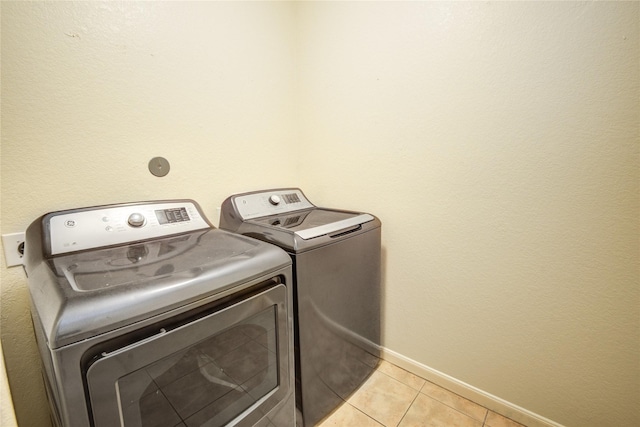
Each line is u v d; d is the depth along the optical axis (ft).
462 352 4.90
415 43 4.66
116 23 3.89
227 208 5.10
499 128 4.11
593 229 3.63
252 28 5.42
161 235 3.87
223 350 2.97
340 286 4.49
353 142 5.62
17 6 3.21
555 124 3.72
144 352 2.30
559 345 4.03
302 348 3.98
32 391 3.63
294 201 5.91
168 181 4.58
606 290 3.63
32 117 3.38
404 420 4.55
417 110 4.79
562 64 3.59
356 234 4.66
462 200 4.55
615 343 3.66
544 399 4.23
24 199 3.42
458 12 4.23
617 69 3.30
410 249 5.21
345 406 4.82
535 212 3.99
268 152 5.96
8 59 3.20
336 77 5.67
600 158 3.49
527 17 3.75
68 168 3.67
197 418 2.82
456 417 4.58
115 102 3.96
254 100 5.60
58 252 3.12
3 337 3.41
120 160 4.07
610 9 3.26
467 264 4.64
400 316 5.54
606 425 3.82
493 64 4.05
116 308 2.15
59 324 1.93
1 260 3.33
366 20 5.13
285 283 3.52
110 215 3.69
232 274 2.88
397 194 5.21
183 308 2.50
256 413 3.32
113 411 2.20
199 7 4.69
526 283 4.17
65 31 3.51
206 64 4.85
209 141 5.02
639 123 3.25
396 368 5.68
